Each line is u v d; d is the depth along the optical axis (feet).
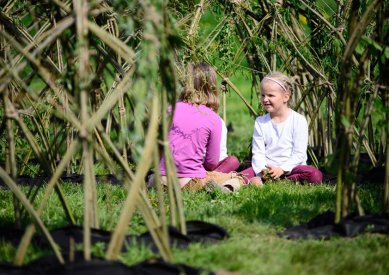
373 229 25.08
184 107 34.55
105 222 25.98
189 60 38.83
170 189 23.71
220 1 41.19
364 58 25.00
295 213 27.86
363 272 21.22
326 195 31.35
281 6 41.37
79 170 40.32
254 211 28.25
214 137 34.47
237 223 26.53
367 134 41.75
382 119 25.66
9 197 32.81
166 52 21.20
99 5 25.90
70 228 24.12
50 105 32.86
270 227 26.11
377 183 35.91
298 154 37.83
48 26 32.09
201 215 27.66
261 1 42.32
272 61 42.63
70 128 39.86
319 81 41.29
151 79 20.51
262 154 38.27
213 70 35.24
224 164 36.86
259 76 43.91
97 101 38.52
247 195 32.30
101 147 24.79
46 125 38.34
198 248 22.29
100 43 32.40
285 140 37.99
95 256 21.07
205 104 34.94
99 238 23.45
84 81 20.08
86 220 20.45
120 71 25.40
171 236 23.43
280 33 42.01
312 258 22.06
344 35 38.78
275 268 20.92
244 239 24.23
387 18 26.05
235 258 21.63
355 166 25.71
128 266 20.29
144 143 22.75
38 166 42.32
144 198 22.52
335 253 22.63
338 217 25.21
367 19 24.16
